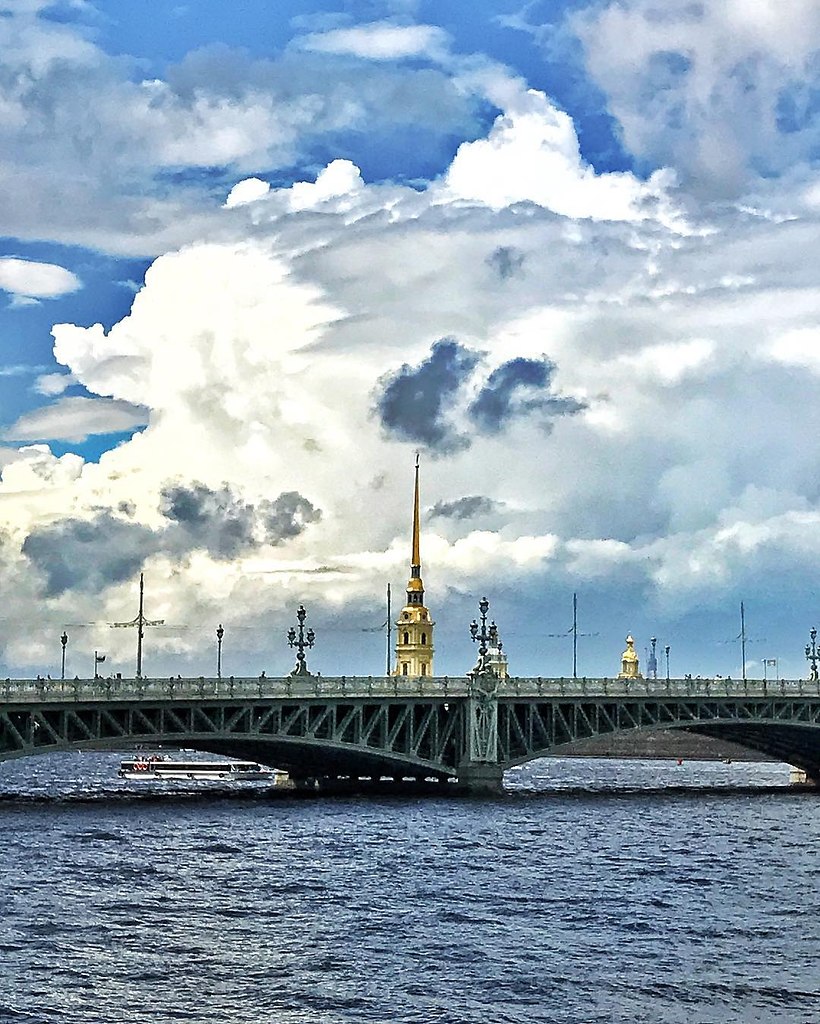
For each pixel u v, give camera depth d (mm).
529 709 183875
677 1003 72375
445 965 79625
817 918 93500
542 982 76062
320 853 122750
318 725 166125
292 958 80938
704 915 94312
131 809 161250
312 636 180250
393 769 186750
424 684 174875
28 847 123750
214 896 100250
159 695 155250
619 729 189000
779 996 73625
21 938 84688
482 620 180125
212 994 73375
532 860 120125
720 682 195375
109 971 77438
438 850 125625
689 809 172125
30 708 148125
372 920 92000
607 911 95625
